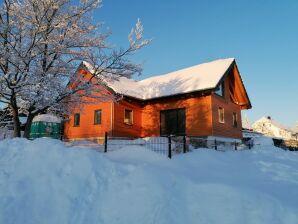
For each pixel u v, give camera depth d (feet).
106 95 43.57
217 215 15.72
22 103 40.06
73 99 40.11
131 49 38.96
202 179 21.16
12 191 15.96
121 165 21.25
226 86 68.23
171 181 19.60
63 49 37.19
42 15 34.99
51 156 19.83
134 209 16.14
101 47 40.24
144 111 68.90
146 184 18.30
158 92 66.18
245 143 74.02
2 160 18.97
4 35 33.24
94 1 38.52
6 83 33.94
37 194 16.20
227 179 22.59
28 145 21.03
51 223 14.62
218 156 37.55
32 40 34.45
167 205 16.47
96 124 64.49
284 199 17.43
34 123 58.80
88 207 16.26
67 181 17.69
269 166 32.30
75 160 19.77
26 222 14.28
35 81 33.45
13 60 32.35
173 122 63.36
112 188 18.11
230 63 65.82
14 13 34.81
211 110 57.00
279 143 107.65
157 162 27.78
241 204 16.42
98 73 39.45
